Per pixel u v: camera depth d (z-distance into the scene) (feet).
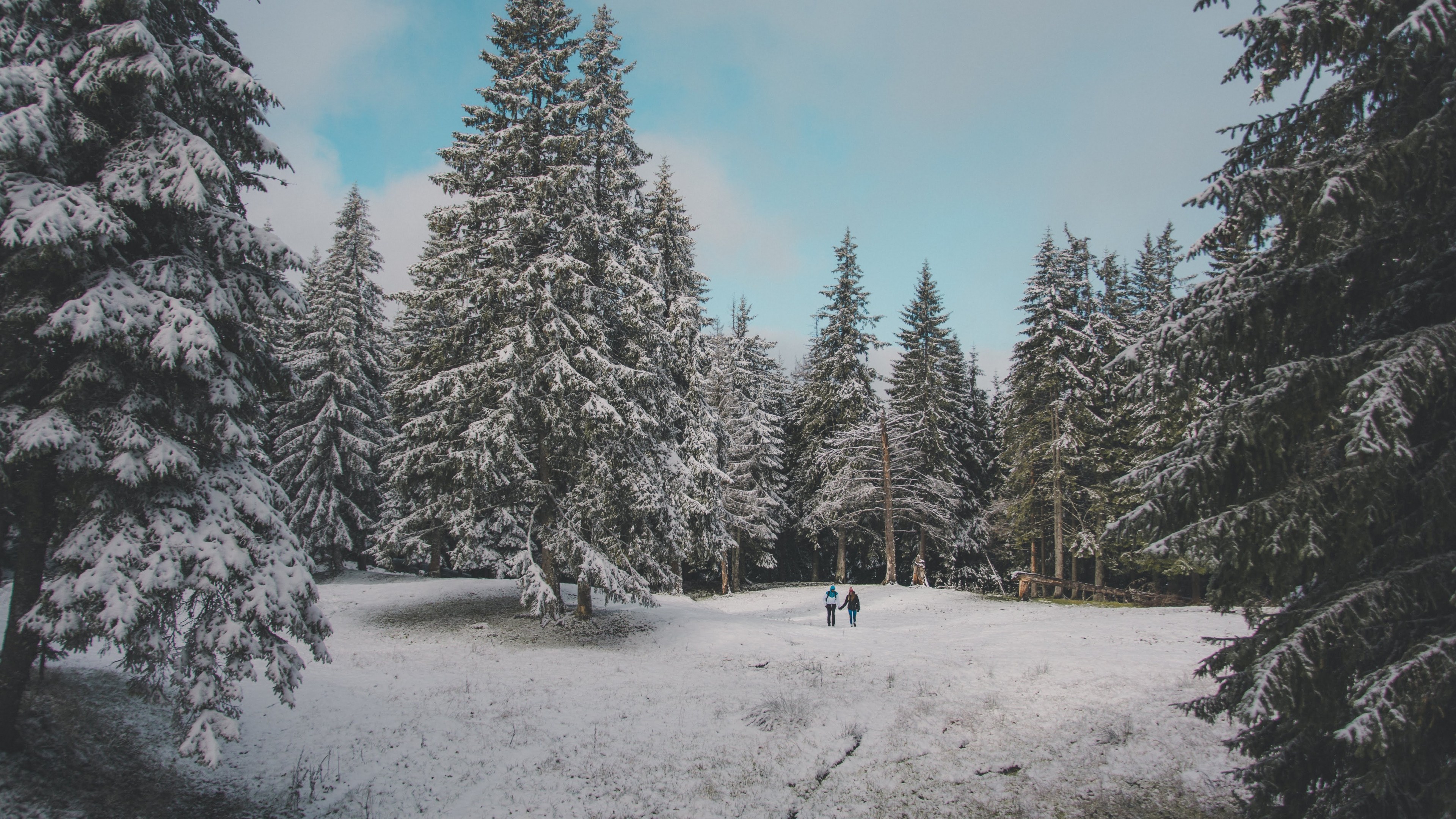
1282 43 21.04
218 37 33.40
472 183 64.90
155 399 30.12
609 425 61.57
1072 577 116.78
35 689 33.96
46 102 26.13
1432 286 20.99
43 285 28.30
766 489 122.11
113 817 26.73
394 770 35.60
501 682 49.32
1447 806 16.80
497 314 64.59
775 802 34.14
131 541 27.37
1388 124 20.75
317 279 102.94
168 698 29.76
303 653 54.65
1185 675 44.42
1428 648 17.33
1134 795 32.65
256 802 31.37
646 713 44.19
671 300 87.20
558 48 68.64
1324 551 19.26
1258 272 24.12
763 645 61.46
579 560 61.98
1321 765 21.16
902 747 38.91
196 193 28.37
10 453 26.03
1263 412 20.67
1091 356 95.14
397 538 79.15
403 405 75.10
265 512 32.01
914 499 117.29
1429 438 20.17
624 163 72.23
